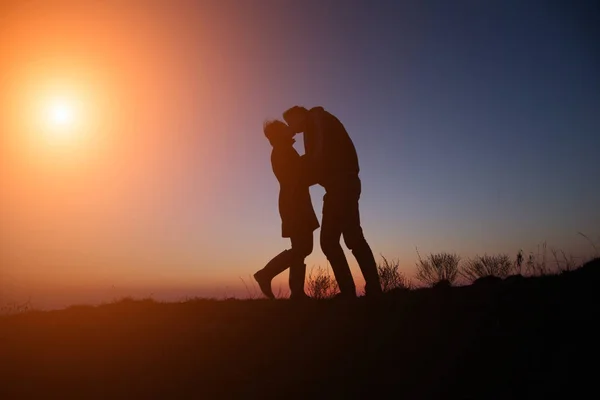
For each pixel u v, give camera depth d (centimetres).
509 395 362
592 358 383
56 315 679
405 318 510
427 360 424
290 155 737
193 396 419
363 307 561
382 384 401
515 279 612
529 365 391
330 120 690
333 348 471
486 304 513
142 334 566
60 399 427
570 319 446
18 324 639
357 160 693
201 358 488
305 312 578
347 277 675
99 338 561
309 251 732
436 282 736
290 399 399
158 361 491
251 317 587
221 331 550
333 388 405
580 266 635
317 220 739
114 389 440
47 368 489
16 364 502
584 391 352
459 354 424
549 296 506
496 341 433
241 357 481
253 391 417
